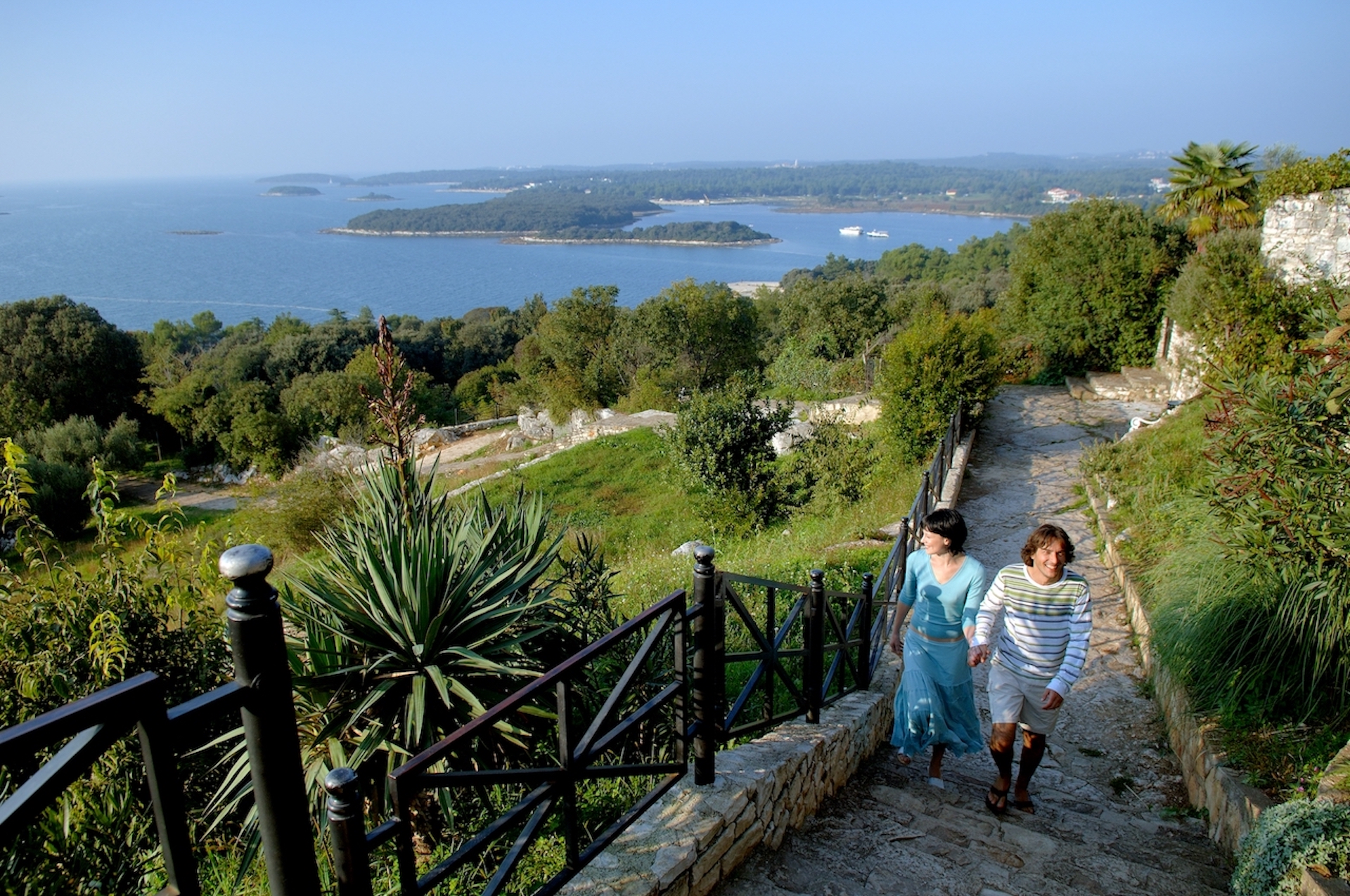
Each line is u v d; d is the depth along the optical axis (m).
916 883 3.44
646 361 38.59
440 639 3.84
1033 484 11.70
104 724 1.40
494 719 2.24
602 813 3.44
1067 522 9.82
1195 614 4.88
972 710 4.52
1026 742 4.28
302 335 63.88
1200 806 4.36
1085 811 4.50
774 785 3.55
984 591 4.31
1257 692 4.41
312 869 1.80
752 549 11.27
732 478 13.22
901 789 4.45
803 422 17.89
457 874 3.04
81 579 4.73
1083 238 21.02
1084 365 21.48
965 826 4.01
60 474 26.14
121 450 39.28
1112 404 17.98
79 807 3.25
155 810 1.52
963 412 13.48
